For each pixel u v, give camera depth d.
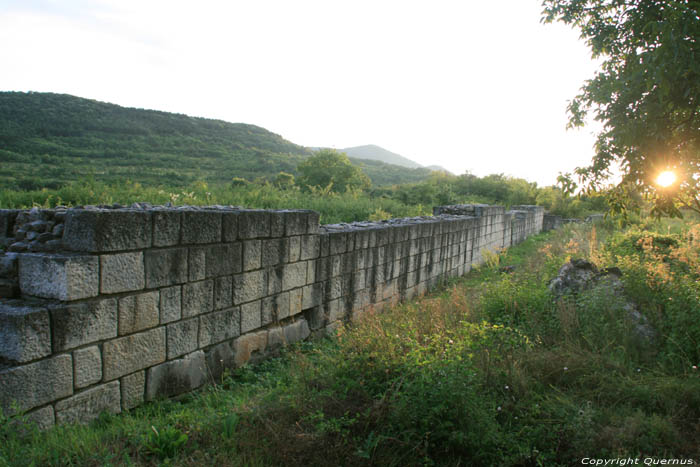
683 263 6.99
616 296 5.54
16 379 2.91
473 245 12.59
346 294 6.76
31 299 3.29
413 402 3.32
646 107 4.22
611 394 3.80
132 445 3.04
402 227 8.30
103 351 3.44
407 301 8.67
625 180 4.95
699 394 3.68
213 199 12.67
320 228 6.86
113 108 90.38
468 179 31.52
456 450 3.13
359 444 3.11
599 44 4.73
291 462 2.88
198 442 3.11
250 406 3.62
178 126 93.81
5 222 3.93
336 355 4.62
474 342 4.54
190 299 4.15
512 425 3.45
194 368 4.24
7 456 2.62
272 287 5.21
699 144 4.37
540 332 5.26
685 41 3.56
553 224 24.80
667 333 4.82
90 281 3.29
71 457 2.79
